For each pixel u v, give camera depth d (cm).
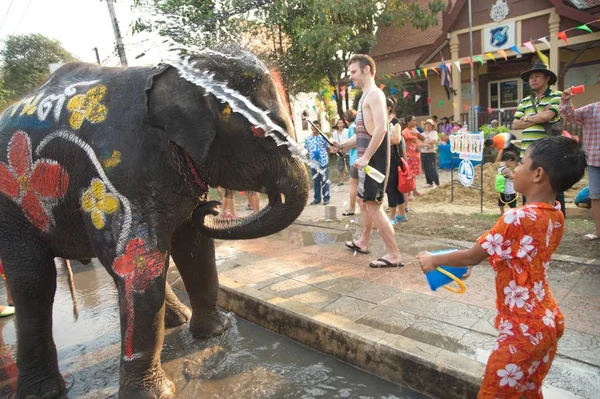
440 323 320
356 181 712
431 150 959
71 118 271
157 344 271
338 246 542
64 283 521
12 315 449
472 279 396
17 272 290
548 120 468
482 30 1582
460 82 1762
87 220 266
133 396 264
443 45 1678
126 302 260
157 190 261
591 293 347
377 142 402
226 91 243
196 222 289
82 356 344
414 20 1523
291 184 260
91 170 262
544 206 197
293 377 289
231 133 252
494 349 203
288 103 288
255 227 272
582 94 1560
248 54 265
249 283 429
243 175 265
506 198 611
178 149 257
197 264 333
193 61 256
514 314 198
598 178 459
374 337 287
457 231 562
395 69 1912
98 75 290
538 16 1454
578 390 235
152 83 252
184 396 277
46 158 274
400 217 641
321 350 316
